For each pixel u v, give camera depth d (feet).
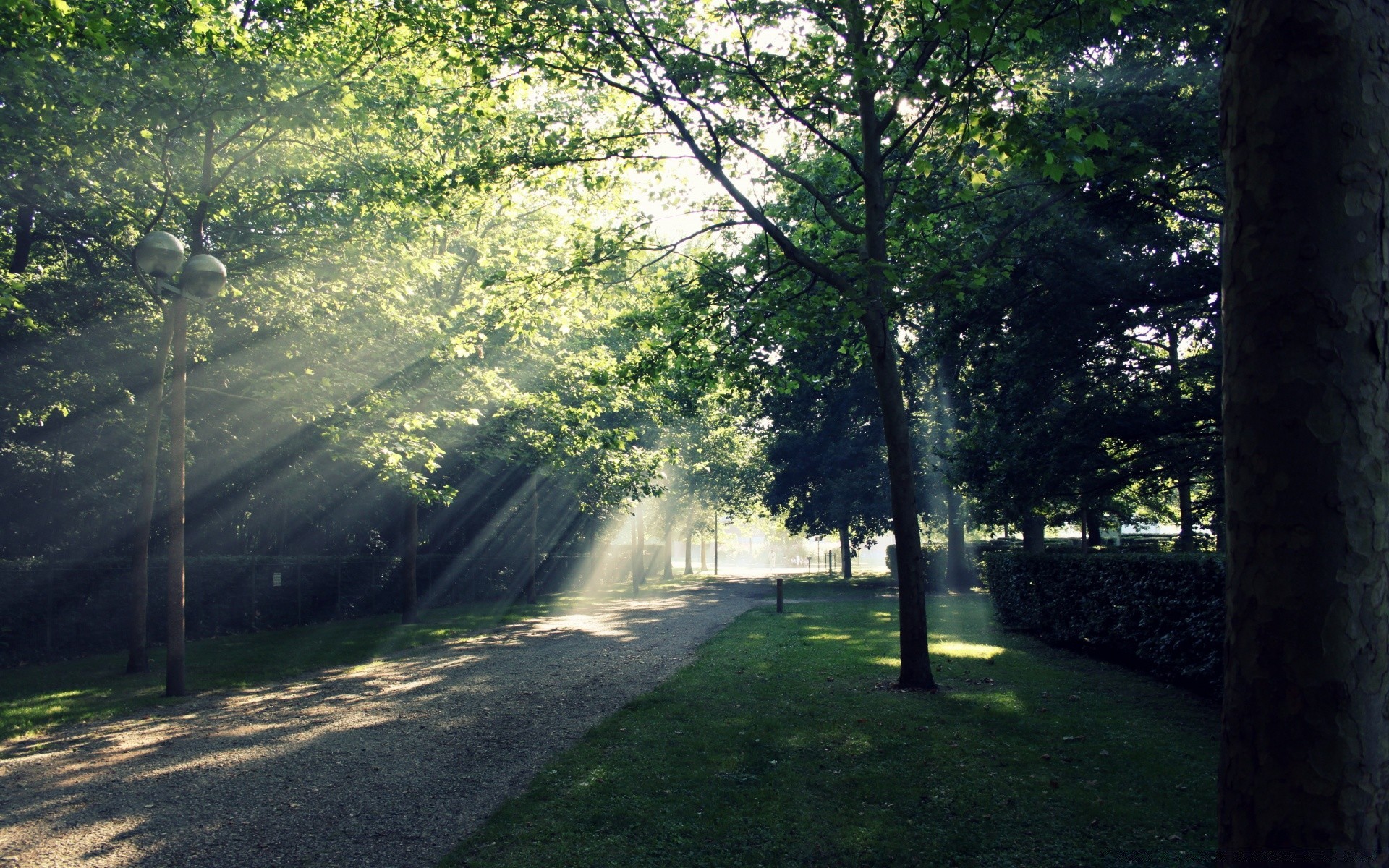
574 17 33.96
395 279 52.24
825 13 34.65
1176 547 72.95
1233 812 9.48
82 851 18.44
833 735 26.91
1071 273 48.88
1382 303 9.18
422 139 51.78
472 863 17.24
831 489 109.91
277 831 19.53
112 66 37.27
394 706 34.50
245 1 41.11
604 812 20.08
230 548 82.43
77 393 54.75
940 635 55.01
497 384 62.54
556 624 69.41
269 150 46.91
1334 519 8.95
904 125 40.37
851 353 50.98
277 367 53.67
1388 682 9.02
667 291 43.14
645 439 106.52
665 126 39.63
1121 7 24.81
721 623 66.08
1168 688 34.96
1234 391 9.75
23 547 65.98
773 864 17.16
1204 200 50.55
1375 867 8.76
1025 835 18.42
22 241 49.75
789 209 43.37
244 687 41.27
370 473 79.00
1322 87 9.26
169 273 36.40
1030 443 55.52
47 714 34.30
